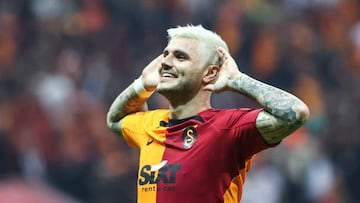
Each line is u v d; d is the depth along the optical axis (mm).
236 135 14828
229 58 15242
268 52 45469
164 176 15109
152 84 16781
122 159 36906
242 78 14875
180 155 15141
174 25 46281
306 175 36594
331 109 42688
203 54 15336
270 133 14602
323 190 37312
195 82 15359
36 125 38719
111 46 44531
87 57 43344
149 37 45500
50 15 45500
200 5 47375
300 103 14359
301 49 46719
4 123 38562
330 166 38312
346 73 46844
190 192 14906
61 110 39438
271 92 14570
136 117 16625
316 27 49094
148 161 15469
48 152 38062
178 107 15539
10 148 37781
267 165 36250
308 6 49875
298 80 45156
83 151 37844
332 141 39875
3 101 40125
